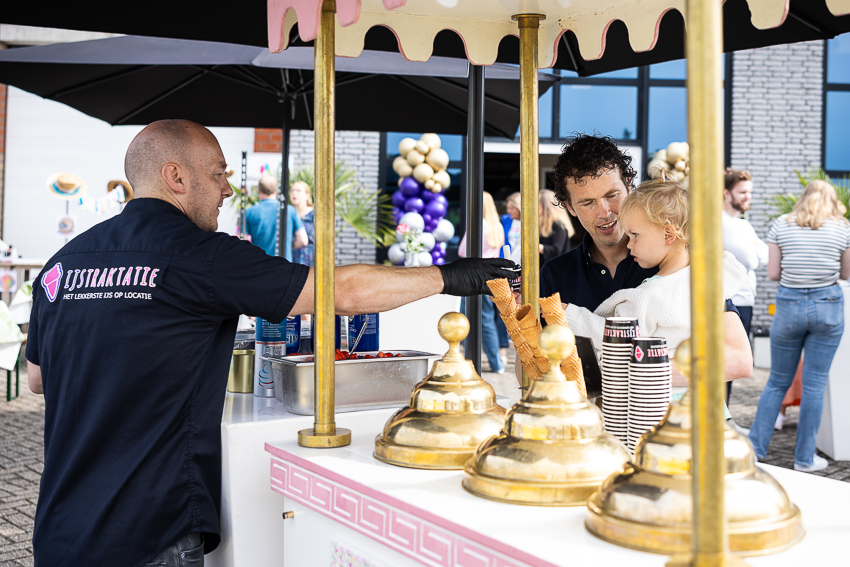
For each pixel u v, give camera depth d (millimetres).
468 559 864
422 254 6918
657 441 815
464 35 1555
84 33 9703
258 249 1462
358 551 1097
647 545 768
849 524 847
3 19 2504
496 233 6844
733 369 1539
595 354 1305
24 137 10016
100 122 10117
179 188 1576
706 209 650
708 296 653
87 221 10062
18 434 4750
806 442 4016
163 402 1396
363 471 1126
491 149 10172
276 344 1869
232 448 1489
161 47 3879
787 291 4008
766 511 769
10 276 8070
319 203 1317
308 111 4758
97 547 1348
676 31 2258
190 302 1396
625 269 1986
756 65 10016
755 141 10047
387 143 10148
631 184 2008
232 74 4359
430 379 1202
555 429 954
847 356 4270
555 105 10141
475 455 1021
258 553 1517
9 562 2771
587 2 1415
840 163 10086
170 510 1382
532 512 907
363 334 1939
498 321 7930
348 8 1093
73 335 1427
